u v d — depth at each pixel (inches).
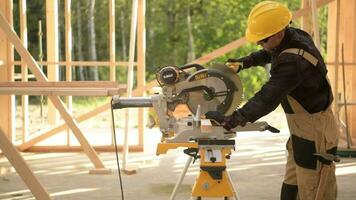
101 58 752.3
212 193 114.7
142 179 217.0
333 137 121.9
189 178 218.5
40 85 170.9
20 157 146.7
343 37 296.4
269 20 114.3
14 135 278.8
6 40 265.0
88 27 722.8
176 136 118.3
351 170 231.3
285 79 109.7
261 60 137.7
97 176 222.5
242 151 273.1
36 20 687.7
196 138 118.2
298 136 122.0
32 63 212.8
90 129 353.7
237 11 737.0
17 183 210.5
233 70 130.9
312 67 115.0
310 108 119.6
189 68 134.2
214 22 745.6
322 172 120.7
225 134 118.5
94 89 162.2
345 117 267.9
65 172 229.5
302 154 122.0
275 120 403.2
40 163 247.0
